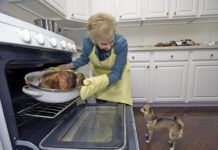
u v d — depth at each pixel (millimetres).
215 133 1586
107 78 759
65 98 554
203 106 2330
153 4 2367
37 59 588
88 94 652
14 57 460
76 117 643
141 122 1858
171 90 2260
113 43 806
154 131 1619
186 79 2213
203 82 2195
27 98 614
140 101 2328
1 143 389
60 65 857
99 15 711
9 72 537
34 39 553
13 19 488
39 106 650
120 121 563
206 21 2551
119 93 858
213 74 2162
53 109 643
